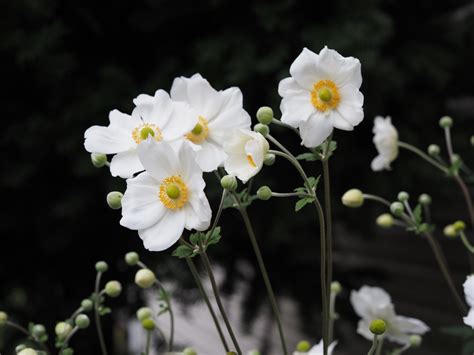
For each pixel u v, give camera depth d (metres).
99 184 1.99
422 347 2.60
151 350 2.18
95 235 2.12
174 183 0.76
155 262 2.12
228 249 2.17
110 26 2.11
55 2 1.94
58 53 1.96
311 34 1.90
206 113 0.83
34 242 2.13
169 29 2.11
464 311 1.03
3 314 0.95
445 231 1.04
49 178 2.06
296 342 2.47
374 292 0.97
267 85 1.95
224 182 0.77
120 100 1.97
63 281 2.19
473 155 2.17
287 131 1.97
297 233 2.06
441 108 2.33
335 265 2.33
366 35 1.90
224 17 2.06
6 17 1.88
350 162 2.07
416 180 2.14
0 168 1.96
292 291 2.18
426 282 2.87
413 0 2.27
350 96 0.80
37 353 0.86
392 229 2.97
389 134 1.05
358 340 2.39
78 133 1.95
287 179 2.03
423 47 2.21
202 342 2.93
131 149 0.79
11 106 2.01
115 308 2.21
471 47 2.28
